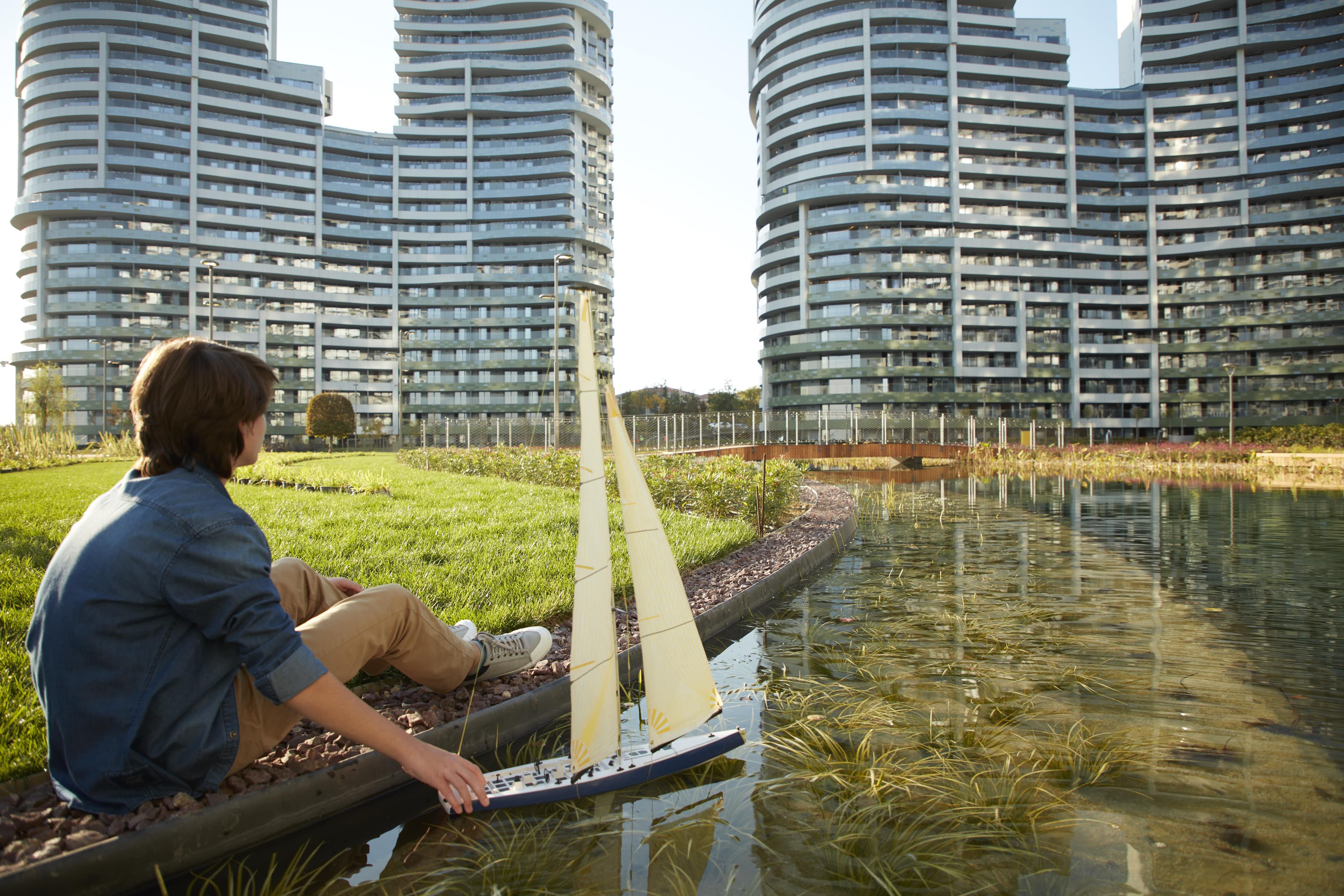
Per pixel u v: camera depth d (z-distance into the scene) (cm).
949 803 226
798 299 6200
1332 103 5997
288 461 2255
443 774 204
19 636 333
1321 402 5984
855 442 4297
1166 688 328
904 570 652
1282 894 175
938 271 6012
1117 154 6169
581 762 234
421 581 446
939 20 6119
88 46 6431
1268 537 845
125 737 178
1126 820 213
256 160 6750
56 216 6381
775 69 6431
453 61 7369
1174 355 6194
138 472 186
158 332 6384
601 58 7994
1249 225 6075
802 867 195
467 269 7181
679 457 1077
